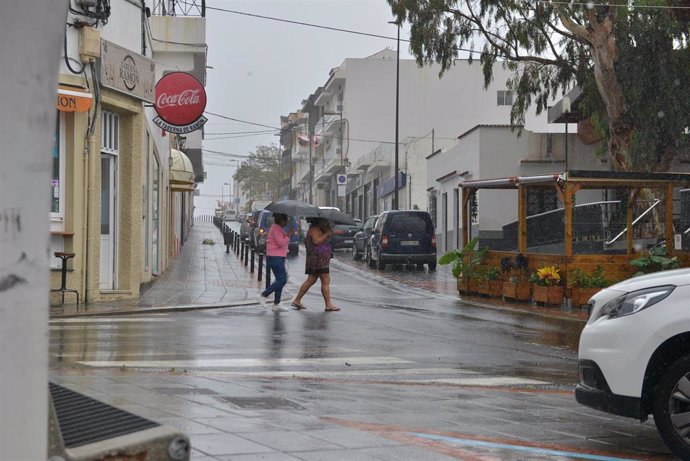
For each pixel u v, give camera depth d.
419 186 58.56
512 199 40.69
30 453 2.96
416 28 32.81
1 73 2.86
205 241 53.66
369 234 37.81
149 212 24.89
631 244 21.38
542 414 8.02
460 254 24.14
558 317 18.56
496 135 40.88
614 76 29.95
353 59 76.44
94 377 9.12
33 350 2.96
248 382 9.29
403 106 75.12
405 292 25.34
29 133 2.91
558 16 31.17
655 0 29.02
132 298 19.81
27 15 2.87
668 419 6.30
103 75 18.50
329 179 92.94
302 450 5.83
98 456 3.51
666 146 31.12
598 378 6.65
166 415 6.94
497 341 14.47
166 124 22.72
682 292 6.47
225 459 5.46
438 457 5.86
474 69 75.06
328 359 11.67
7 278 2.90
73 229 18.03
